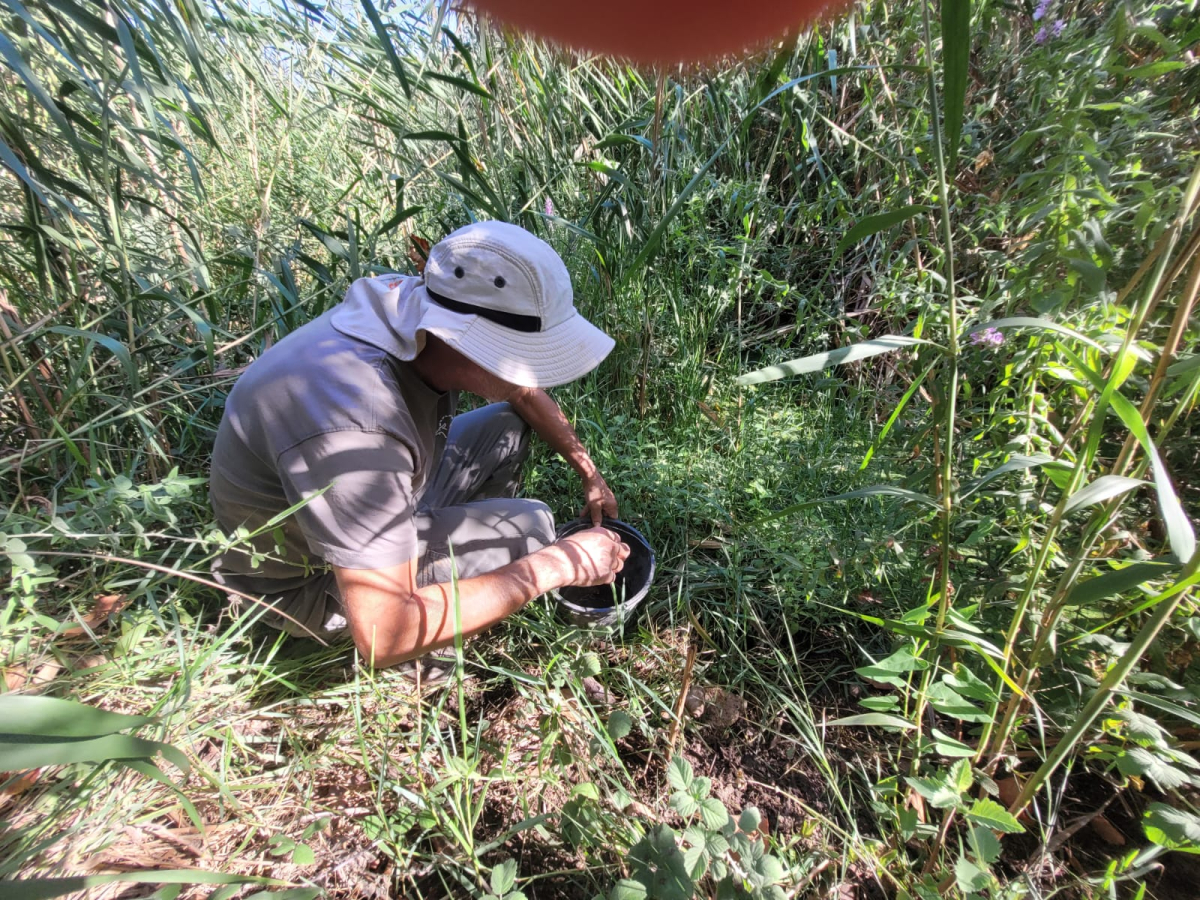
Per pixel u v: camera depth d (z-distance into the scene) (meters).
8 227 1.66
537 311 1.24
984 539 1.47
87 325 1.69
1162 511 0.74
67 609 1.51
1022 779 1.35
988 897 1.04
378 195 3.07
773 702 1.63
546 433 1.89
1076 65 1.36
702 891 1.19
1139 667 1.31
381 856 1.29
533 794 1.40
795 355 2.42
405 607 1.26
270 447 1.24
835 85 2.27
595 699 1.62
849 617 1.75
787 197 2.72
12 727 0.65
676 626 1.81
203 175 2.72
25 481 1.77
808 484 1.95
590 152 2.54
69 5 1.42
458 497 1.98
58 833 1.10
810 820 1.35
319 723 1.51
